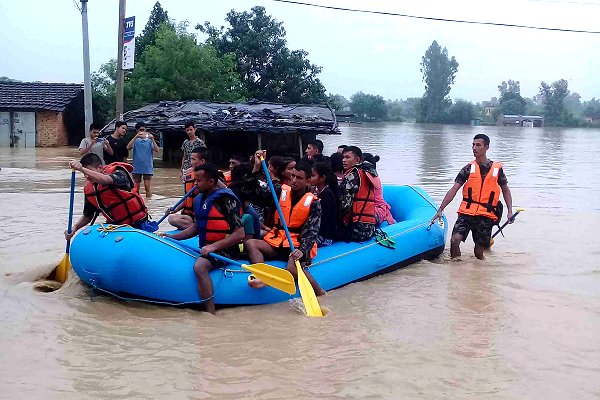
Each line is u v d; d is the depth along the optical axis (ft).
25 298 18.40
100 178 19.01
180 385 13.35
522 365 14.83
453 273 23.11
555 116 323.98
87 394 12.85
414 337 16.49
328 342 15.99
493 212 24.80
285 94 111.04
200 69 93.56
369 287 20.98
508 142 140.67
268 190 20.85
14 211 33.27
